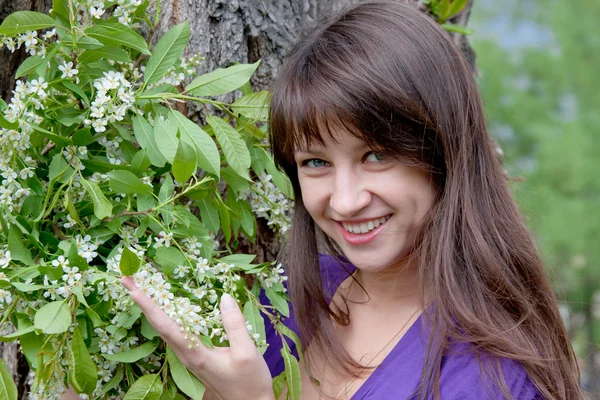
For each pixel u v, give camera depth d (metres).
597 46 6.61
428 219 0.99
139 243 0.97
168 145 0.94
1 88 1.26
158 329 0.86
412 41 0.96
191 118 1.18
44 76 0.95
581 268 5.51
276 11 1.34
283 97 0.98
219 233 1.23
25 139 0.90
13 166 0.91
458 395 0.96
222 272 0.96
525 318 1.01
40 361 0.82
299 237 1.16
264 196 1.13
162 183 1.03
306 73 0.96
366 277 1.12
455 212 0.98
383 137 0.92
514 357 0.96
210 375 0.91
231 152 1.01
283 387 1.08
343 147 0.94
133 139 1.05
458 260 1.00
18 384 1.34
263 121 1.17
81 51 0.98
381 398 0.99
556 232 5.59
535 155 6.24
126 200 0.96
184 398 0.98
